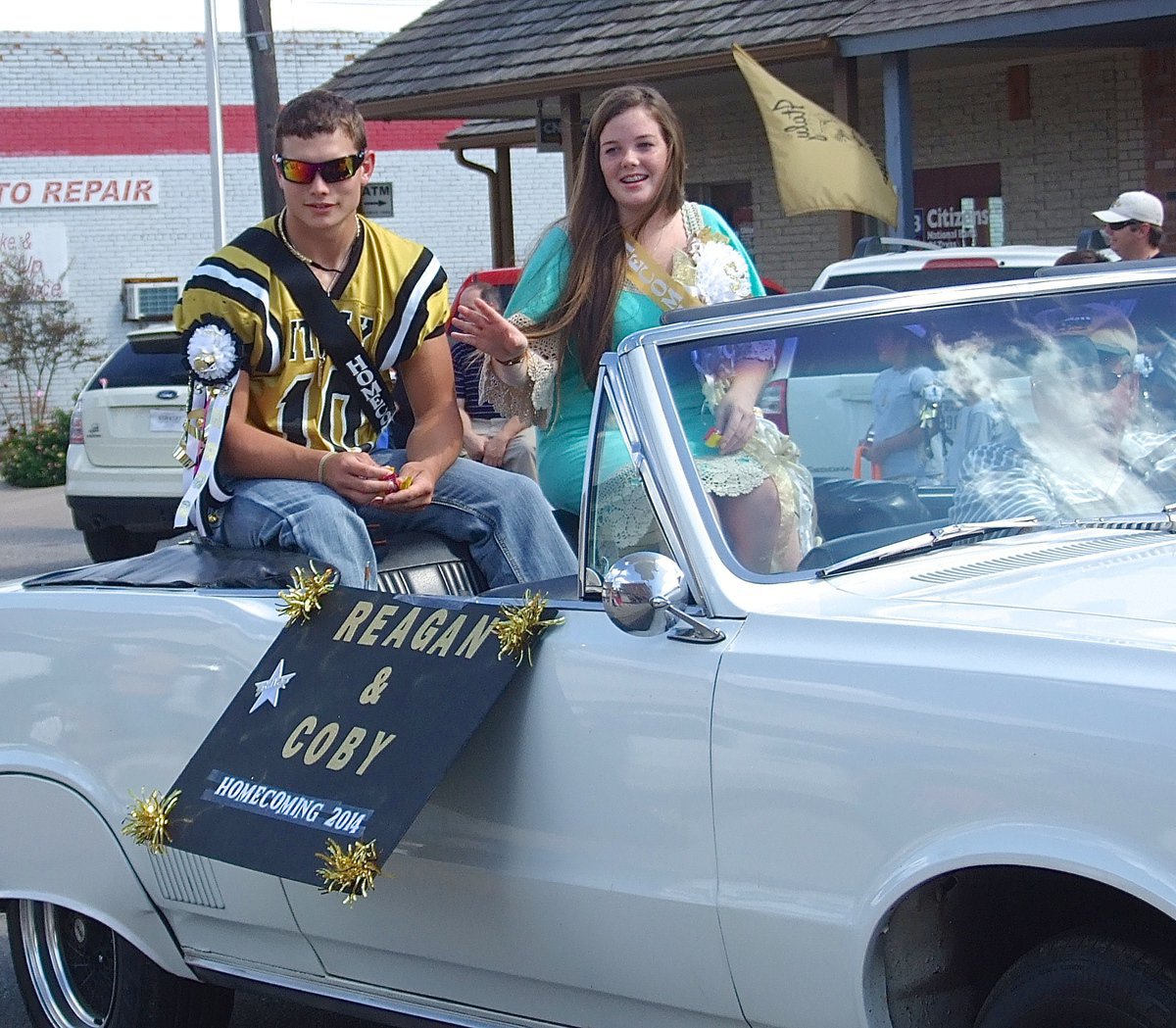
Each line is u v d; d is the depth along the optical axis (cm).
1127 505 365
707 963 319
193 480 439
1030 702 279
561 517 471
